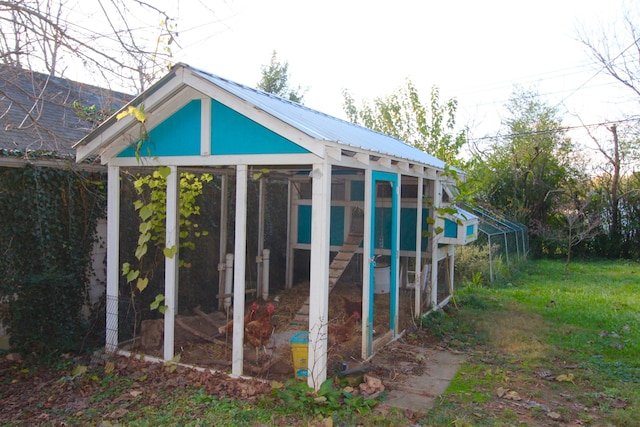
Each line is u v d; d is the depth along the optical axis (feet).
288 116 16.55
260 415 14.03
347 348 20.30
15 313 19.88
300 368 16.35
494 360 20.04
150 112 17.25
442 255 29.55
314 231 15.17
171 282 18.15
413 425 13.84
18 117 23.45
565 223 62.44
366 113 72.49
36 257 20.61
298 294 32.22
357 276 34.99
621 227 62.18
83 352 20.92
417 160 22.50
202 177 26.23
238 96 15.35
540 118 68.59
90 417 14.29
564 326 25.41
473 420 14.25
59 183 21.42
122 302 22.38
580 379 17.88
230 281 26.22
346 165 16.78
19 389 16.89
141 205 19.74
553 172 64.85
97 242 23.20
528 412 15.01
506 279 41.52
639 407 15.03
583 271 49.98
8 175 19.71
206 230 27.53
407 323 24.89
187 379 17.07
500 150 69.26
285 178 31.65
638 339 22.95
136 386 16.62
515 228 51.83
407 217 29.19
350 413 14.29
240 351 16.83
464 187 29.91
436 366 19.29
